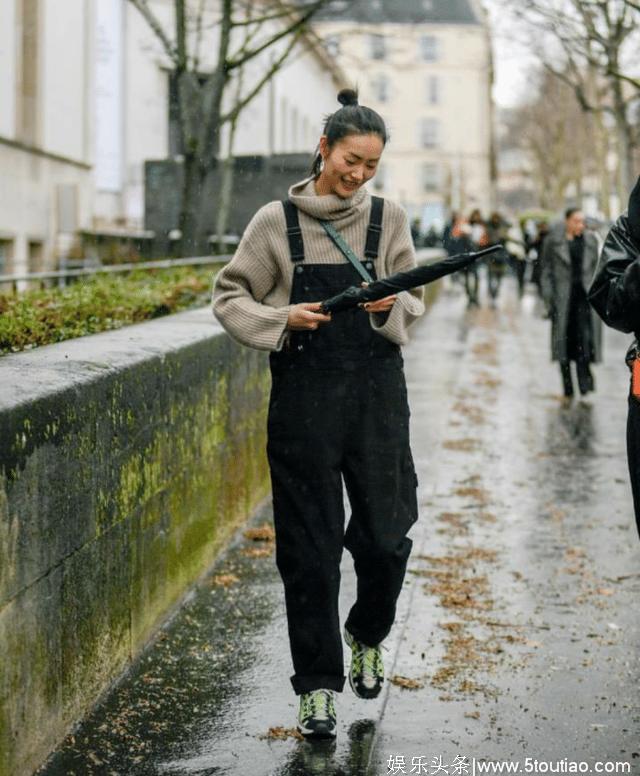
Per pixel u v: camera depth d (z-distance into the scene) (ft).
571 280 43.34
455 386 48.01
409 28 83.56
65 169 76.84
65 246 74.38
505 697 16.12
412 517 15.07
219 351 21.90
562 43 76.74
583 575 21.97
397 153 339.36
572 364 55.31
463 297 117.08
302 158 73.46
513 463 32.63
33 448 13.01
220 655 17.43
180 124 56.03
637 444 13.89
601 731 15.05
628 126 87.86
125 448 16.35
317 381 14.46
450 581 21.42
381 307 14.14
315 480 14.53
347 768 13.94
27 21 71.31
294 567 14.70
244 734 14.80
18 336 18.42
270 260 14.56
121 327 22.58
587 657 17.65
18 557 12.69
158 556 18.13
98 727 14.78
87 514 14.84
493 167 363.76
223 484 22.57
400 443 14.75
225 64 55.47
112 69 96.12
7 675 12.53
